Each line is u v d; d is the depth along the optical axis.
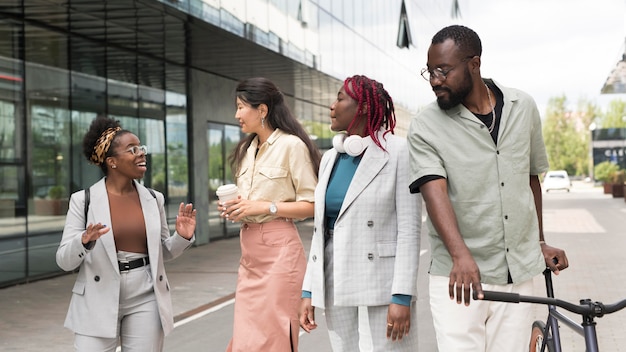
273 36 14.94
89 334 3.85
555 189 54.62
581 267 12.23
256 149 4.38
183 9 11.12
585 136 92.00
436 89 2.95
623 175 45.53
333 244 3.55
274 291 4.20
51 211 12.23
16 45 11.47
